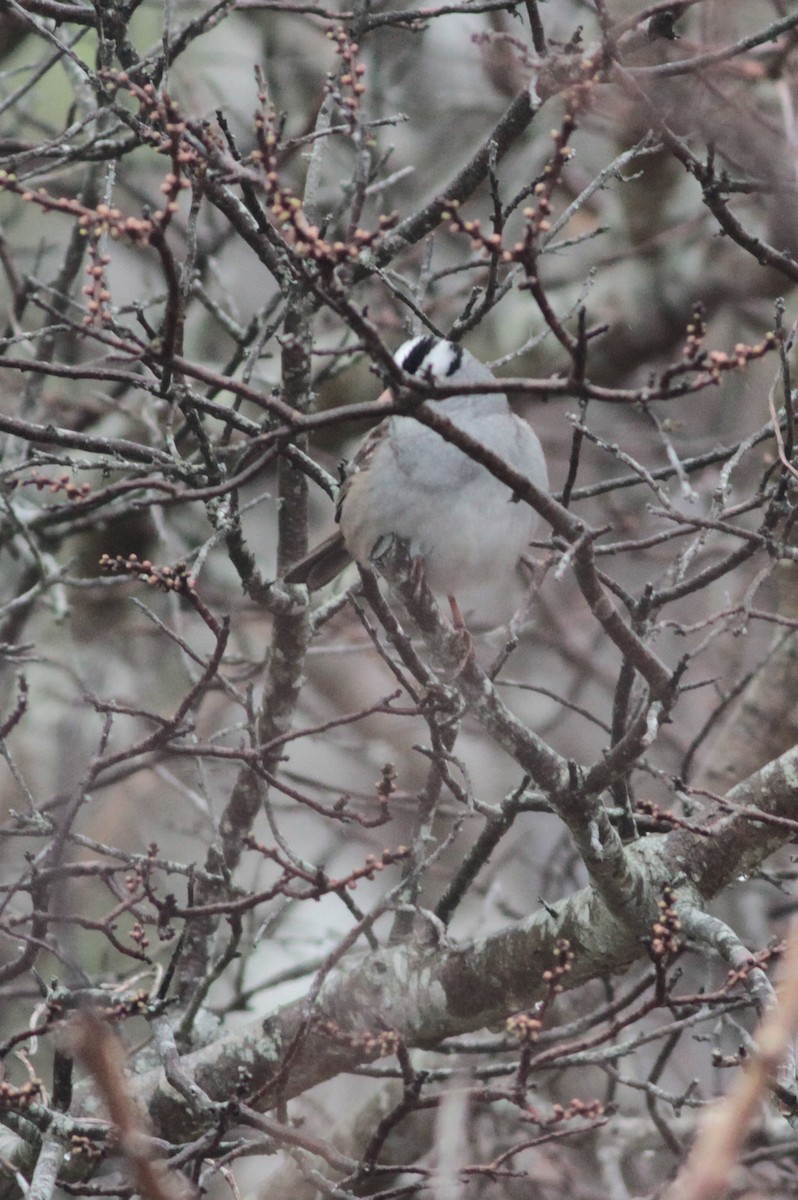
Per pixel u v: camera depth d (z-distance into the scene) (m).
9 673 13.45
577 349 5.62
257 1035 8.84
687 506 14.62
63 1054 8.08
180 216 14.79
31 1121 7.66
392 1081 11.02
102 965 11.50
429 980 8.61
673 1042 9.66
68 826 7.61
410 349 9.25
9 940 10.90
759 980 7.19
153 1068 9.38
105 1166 10.48
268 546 16.16
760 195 8.43
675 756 14.69
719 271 15.37
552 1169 11.59
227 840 10.03
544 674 16.72
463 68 15.48
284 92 15.48
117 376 7.54
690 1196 3.52
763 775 8.39
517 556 9.42
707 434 16.28
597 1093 12.32
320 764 15.78
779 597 11.45
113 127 11.02
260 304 15.56
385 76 15.08
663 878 8.29
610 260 14.77
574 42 8.90
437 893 14.20
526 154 15.80
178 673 15.38
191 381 11.08
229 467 9.56
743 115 7.80
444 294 15.02
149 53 12.07
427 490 9.01
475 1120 10.77
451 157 15.92
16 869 12.48
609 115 8.42
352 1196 7.35
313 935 13.42
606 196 15.88
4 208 16.34
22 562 12.26
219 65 15.57
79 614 14.99
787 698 11.70
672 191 15.66
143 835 13.89
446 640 7.93
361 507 9.20
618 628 7.10
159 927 7.78
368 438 9.36
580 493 9.52
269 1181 10.78
